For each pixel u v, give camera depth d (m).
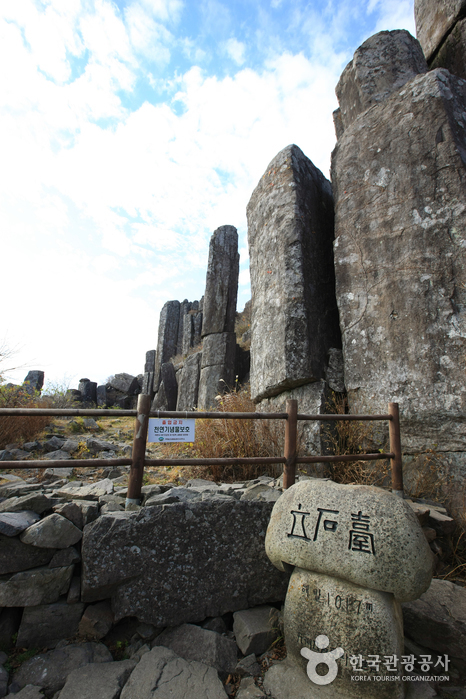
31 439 6.09
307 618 2.18
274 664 2.30
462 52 5.55
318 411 4.55
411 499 3.69
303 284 4.98
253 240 6.19
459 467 3.66
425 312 4.09
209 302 10.91
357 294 4.68
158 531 2.64
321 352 4.91
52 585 2.49
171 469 4.77
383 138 4.79
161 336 17.84
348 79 5.60
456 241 4.04
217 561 2.72
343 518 2.19
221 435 4.79
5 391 6.32
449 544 3.29
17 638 2.38
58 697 2.05
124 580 2.54
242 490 3.29
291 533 2.31
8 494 3.21
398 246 4.43
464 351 3.79
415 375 4.04
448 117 4.36
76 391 16.36
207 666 2.26
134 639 2.53
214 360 10.28
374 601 2.03
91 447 5.59
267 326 5.36
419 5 6.30
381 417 3.51
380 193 4.70
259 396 5.49
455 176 4.17
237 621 2.63
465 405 3.69
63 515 2.66
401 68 5.12
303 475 4.00
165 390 13.34
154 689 2.09
